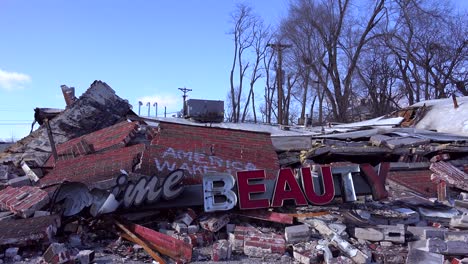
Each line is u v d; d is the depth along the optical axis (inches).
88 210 351.6
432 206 410.3
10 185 471.8
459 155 609.0
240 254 308.3
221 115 940.6
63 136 628.4
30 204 346.0
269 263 289.4
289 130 855.7
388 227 323.6
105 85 662.5
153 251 303.9
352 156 575.8
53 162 537.6
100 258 294.2
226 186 359.6
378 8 1577.3
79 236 334.6
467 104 817.5
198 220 353.7
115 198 343.0
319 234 328.5
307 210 380.8
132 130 508.7
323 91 1895.9
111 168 433.4
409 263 279.9
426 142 604.4
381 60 1662.2
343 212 363.6
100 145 523.5
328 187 377.4
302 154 553.0
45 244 311.7
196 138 473.4
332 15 1656.0
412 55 1513.3
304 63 1723.7
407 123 895.1
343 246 293.9
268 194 367.2
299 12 1683.1
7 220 331.6
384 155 594.9
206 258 298.0
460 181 503.2
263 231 340.5
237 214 362.0
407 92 1652.3
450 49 1467.8
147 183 350.9
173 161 436.5
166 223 353.1
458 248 287.3
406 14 1498.5
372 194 405.1
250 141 492.4
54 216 330.0
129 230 333.7
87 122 640.4
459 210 414.9
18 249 301.6
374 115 1686.8
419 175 549.0
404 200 432.1
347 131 752.3
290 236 313.1
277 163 479.8
